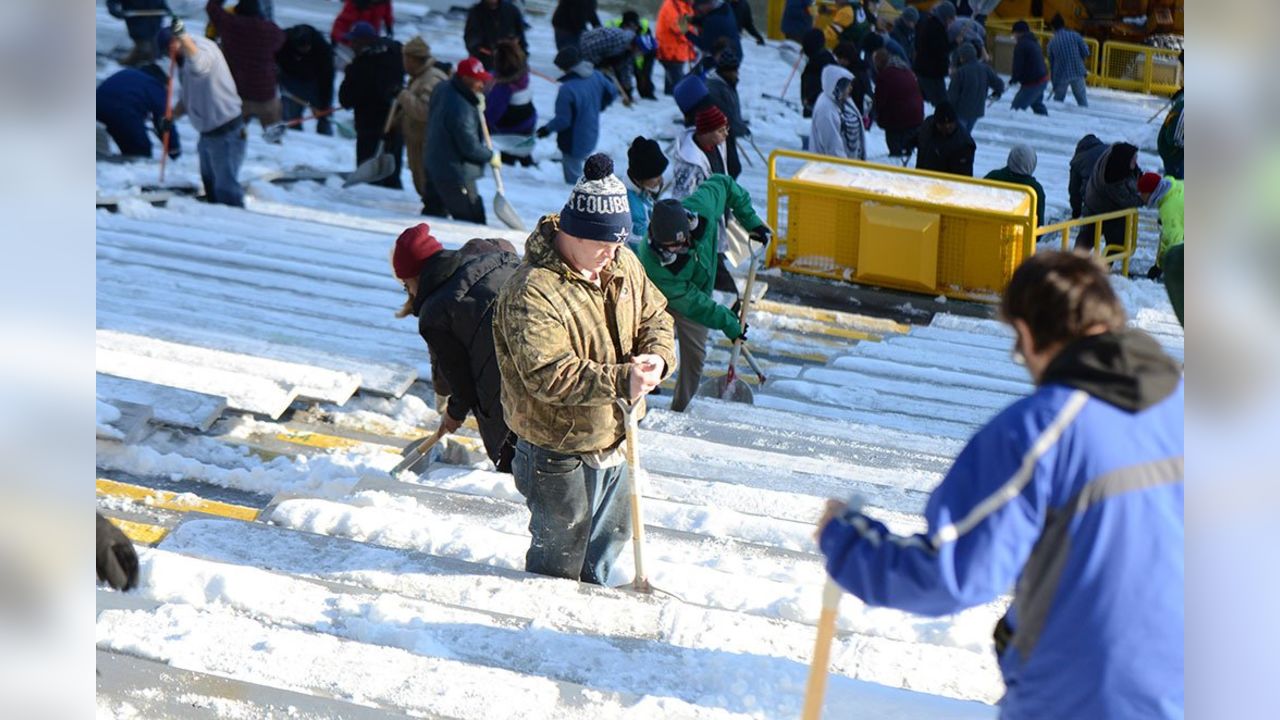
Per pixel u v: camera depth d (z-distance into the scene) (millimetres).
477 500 11992
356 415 14961
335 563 10297
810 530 11945
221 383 14859
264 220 24484
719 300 22344
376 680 8445
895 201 22938
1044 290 5438
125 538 7191
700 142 19469
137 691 8141
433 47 42469
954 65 39281
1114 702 5344
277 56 32250
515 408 9836
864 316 22516
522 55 31078
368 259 22219
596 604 9734
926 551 5312
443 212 26688
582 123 30359
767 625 9508
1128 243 25812
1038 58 43062
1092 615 5305
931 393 18328
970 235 22797
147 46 35250
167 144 26297
